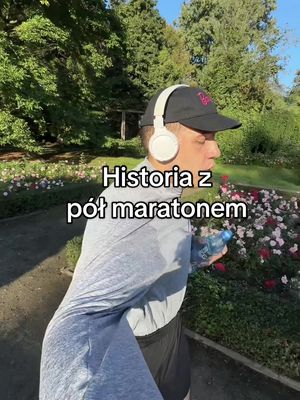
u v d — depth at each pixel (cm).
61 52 1339
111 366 56
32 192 751
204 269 392
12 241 569
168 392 120
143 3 2433
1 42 959
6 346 313
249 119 1809
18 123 1116
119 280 68
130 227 78
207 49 3322
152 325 108
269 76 2395
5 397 257
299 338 271
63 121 1327
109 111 2422
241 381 269
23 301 391
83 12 1229
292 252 412
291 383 264
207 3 3300
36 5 1135
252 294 322
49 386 53
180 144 95
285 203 570
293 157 1747
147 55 2400
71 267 471
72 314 63
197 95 97
